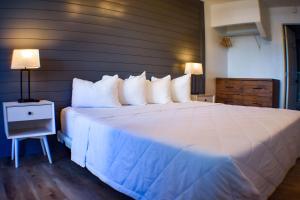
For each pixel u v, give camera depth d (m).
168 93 3.72
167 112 2.66
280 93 5.46
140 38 3.92
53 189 1.99
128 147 1.69
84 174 2.30
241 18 5.00
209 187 1.20
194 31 5.00
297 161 2.58
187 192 1.28
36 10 2.84
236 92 5.43
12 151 2.67
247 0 4.91
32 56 2.53
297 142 2.33
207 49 5.41
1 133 2.71
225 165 1.18
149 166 1.51
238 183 1.17
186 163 1.31
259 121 2.12
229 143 1.41
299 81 6.00
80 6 3.17
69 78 3.12
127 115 2.41
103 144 1.95
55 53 2.99
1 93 2.69
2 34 2.67
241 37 5.98
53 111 2.60
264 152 1.53
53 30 2.97
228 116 2.40
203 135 1.59
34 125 2.90
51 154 2.91
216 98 5.73
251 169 1.34
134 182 1.62
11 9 2.71
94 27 3.32
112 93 3.01
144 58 4.00
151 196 1.48
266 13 5.23
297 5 5.12
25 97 2.81
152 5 4.10
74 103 2.99
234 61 6.14
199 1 5.10
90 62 3.31
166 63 4.40
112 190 1.97
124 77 3.72
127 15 3.72
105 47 3.46
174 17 4.52
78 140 2.34
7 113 2.36
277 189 2.02
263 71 5.70
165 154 1.42
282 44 5.36
